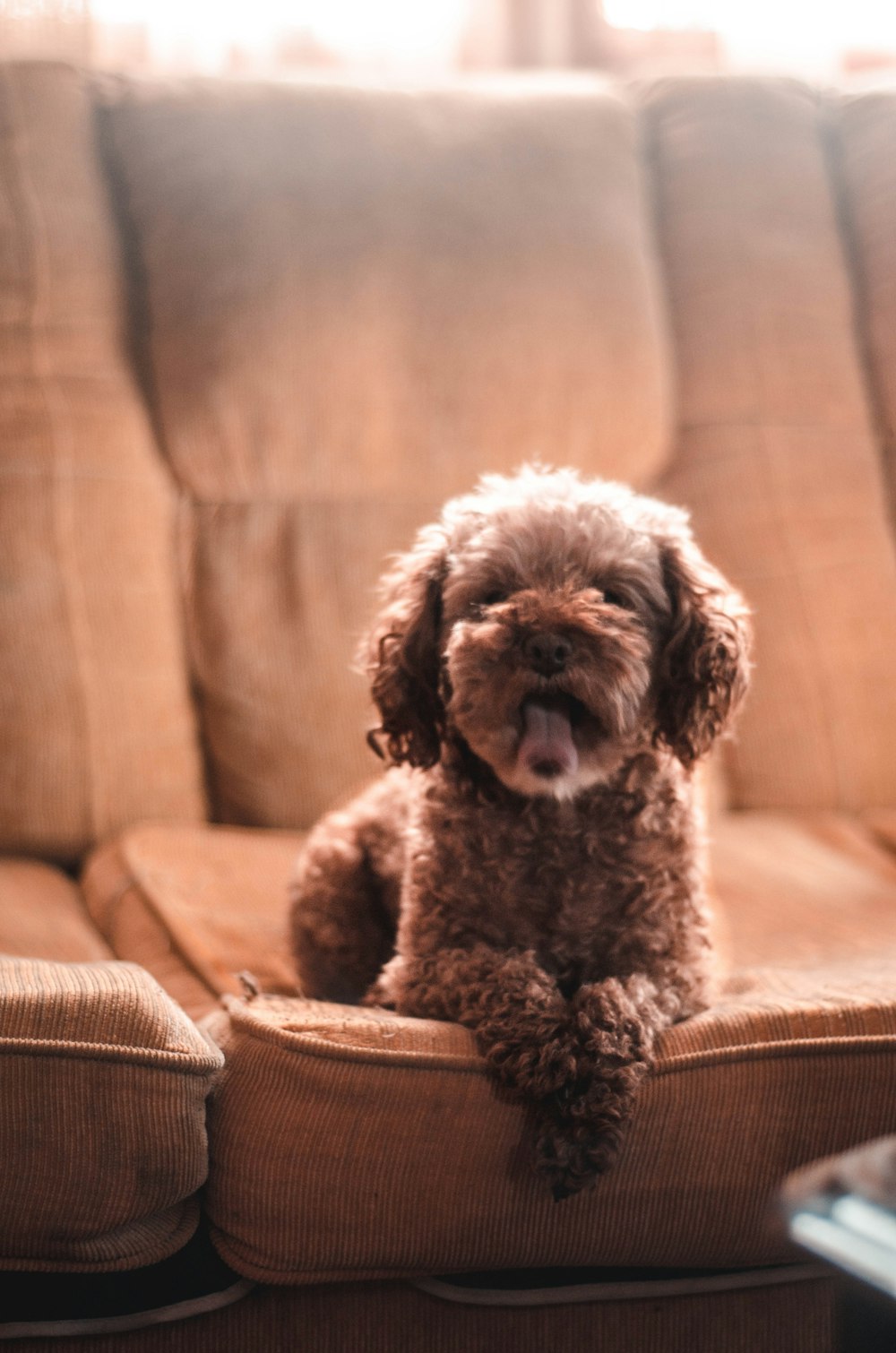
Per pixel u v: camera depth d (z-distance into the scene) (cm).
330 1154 126
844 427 260
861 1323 98
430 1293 133
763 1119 131
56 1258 124
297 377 241
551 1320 135
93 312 242
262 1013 141
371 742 170
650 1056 130
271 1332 132
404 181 250
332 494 246
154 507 240
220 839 221
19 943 179
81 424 236
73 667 226
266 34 306
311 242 243
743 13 317
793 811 247
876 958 174
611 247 255
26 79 247
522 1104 128
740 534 252
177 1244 128
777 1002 142
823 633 249
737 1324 138
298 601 240
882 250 265
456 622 156
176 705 235
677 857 155
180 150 247
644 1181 128
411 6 312
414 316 245
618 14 331
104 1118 123
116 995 129
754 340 259
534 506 161
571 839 152
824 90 281
